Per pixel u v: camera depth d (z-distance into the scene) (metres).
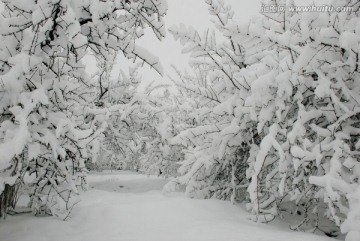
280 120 4.84
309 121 5.05
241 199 6.86
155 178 13.47
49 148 4.09
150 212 5.00
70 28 3.39
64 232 4.15
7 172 3.67
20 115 3.29
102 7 3.79
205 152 6.56
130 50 4.14
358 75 4.57
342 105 4.39
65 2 3.40
